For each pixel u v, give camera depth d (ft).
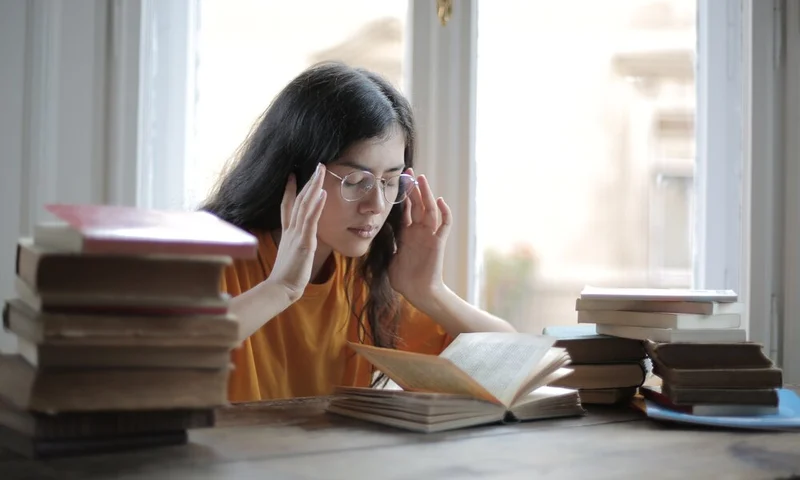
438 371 3.75
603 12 7.65
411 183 5.56
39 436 2.90
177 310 2.93
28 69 5.90
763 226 7.48
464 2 6.95
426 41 6.90
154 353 2.93
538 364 4.02
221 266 2.99
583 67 7.61
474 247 7.06
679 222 7.79
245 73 6.82
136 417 3.06
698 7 7.75
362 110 5.14
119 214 3.13
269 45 6.88
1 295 5.82
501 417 3.83
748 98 7.53
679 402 3.99
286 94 5.44
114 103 6.12
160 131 6.49
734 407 4.01
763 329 7.44
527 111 7.44
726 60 7.70
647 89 7.73
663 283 7.78
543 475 2.96
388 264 5.80
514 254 7.42
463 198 6.93
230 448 3.21
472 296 7.05
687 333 4.17
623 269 7.73
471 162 6.97
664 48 7.75
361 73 5.45
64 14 5.97
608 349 4.53
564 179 7.56
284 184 5.40
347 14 7.00
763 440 3.62
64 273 2.81
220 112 6.77
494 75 7.33
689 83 7.78
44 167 5.92
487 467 3.04
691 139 7.79
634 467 3.10
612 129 7.69
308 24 6.96
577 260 7.62
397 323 5.85
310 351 5.61
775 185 7.52
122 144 6.14
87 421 2.97
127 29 6.15
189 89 6.58
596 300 4.55
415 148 5.74
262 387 5.43
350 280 5.87
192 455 3.06
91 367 2.86
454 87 6.92
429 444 3.39
